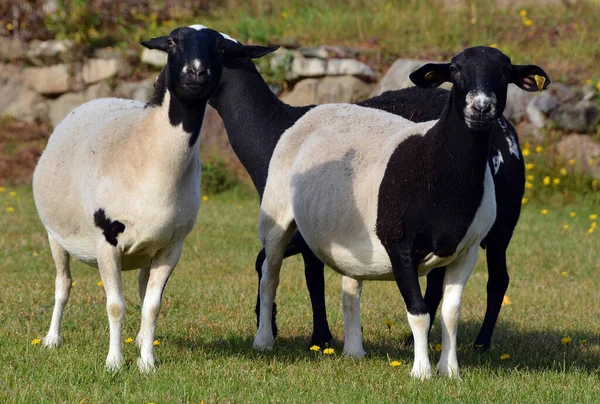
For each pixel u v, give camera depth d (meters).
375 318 12.37
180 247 8.73
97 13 28.30
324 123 9.84
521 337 11.50
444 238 8.22
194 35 8.12
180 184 8.35
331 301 13.29
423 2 29.78
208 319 11.77
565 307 13.52
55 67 27.33
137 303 12.62
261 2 30.75
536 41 26.30
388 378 8.71
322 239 9.23
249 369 8.91
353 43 26.77
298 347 10.46
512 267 16.27
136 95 26.41
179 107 8.16
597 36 26.20
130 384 8.12
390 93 10.96
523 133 22.84
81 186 8.69
